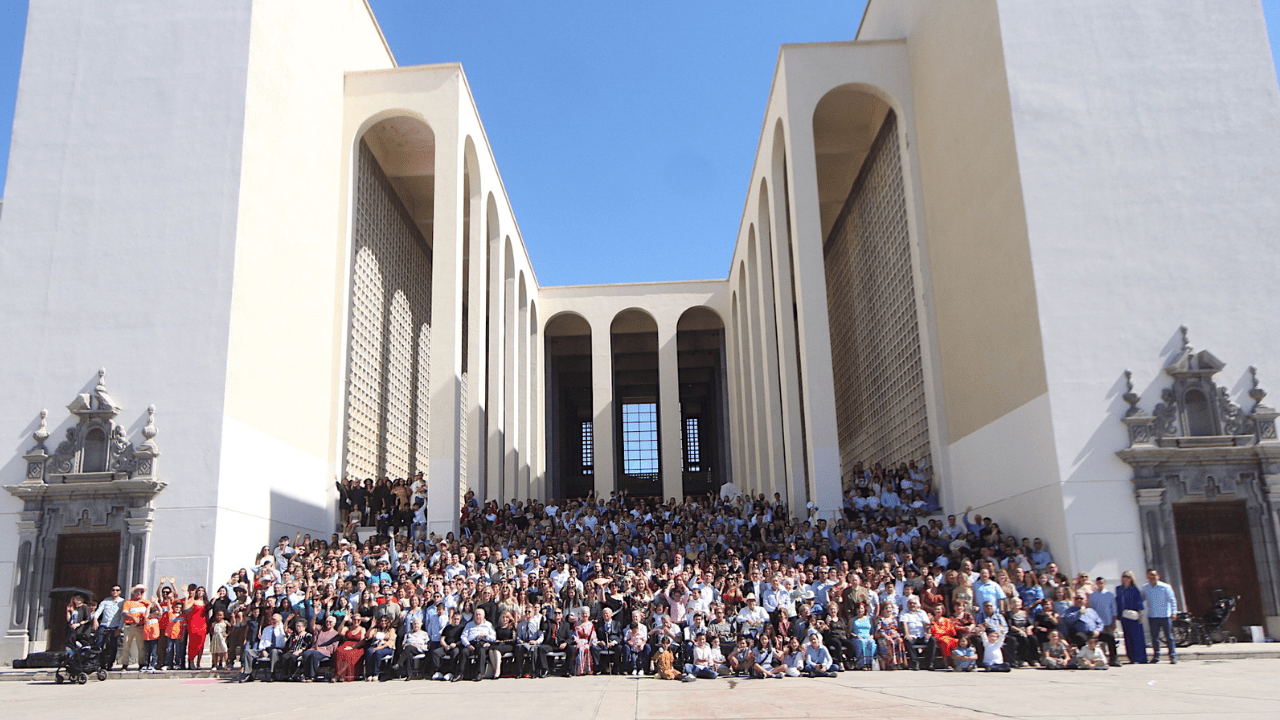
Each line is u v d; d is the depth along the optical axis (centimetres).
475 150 2512
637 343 4109
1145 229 1691
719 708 807
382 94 2306
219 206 1753
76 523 1630
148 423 1662
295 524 1920
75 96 1834
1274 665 1245
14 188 1792
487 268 3089
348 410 2203
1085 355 1633
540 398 3516
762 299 2728
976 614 1405
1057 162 1716
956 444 2022
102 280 1734
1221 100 1747
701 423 4803
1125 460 1580
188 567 1602
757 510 2216
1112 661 1332
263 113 1869
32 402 1688
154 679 1409
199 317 1706
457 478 2109
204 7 1859
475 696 1004
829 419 2084
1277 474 1579
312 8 2136
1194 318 1653
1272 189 1709
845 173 2800
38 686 1308
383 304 2545
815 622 1310
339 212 2236
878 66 2267
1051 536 1608
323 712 833
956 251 2006
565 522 2272
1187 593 1558
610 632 1355
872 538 1822
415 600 1364
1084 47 1770
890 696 887
